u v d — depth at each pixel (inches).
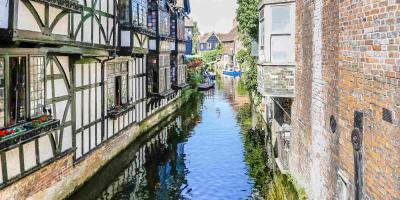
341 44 240.2
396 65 168.1
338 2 249.1
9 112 303.7
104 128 531.5
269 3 457.7
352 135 219.9
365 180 204.1
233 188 474.9
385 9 178.1
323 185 292.4
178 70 1099.3
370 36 194.7
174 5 1045.2
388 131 176.7
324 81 288.0
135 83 692.1
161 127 842.2
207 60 2994.6
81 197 441.1
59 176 394.0
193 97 1362.0
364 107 204.2
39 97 341.7
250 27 904.3
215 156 616.1
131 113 666.2
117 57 577.0
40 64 341.7
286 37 458.3
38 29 310.7
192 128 831.7
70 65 425.1
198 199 443.5
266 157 600.4
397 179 168.9
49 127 344.2
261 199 437.7
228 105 1163.3
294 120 420.2
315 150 319.3
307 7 346.9
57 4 330.3
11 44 292.7
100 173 510.0
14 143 297.9
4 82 295.9
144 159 603.2
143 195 454.0
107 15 514.9
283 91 446.6
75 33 407.5
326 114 282.2
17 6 276.8
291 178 424.2
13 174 315.0
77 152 443.8
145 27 660.1
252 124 860.6
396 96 168.9
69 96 421.7
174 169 551.2
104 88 528.7
